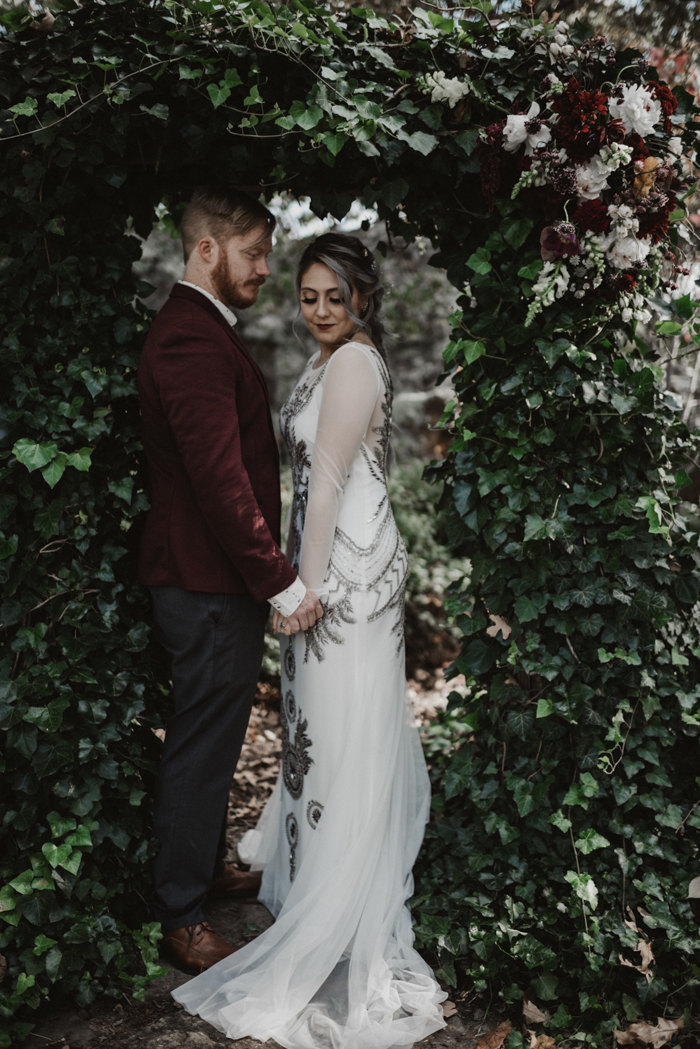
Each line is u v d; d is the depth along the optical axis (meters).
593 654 2.14
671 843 2.16
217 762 2.11
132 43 1.80
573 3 2.92
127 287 2.07
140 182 2.06
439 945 2.03
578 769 2.16
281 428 2.30
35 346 1.95
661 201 1.94
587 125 1.84
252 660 2.11
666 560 2.18
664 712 2.18
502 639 2.18
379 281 2.13
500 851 2.14
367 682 2.10
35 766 1.93
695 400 2.69
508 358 2.09
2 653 1.98
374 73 1.93
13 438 1.91
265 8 1.76
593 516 2.11
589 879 2.05
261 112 1.87
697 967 1.96
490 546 2.13
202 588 2.02
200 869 2.14
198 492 1.92
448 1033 1.90
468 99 1.93
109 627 2.05
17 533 1.96
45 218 1.88
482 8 1.96
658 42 3.01
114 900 2.09
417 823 2.29
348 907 2.02
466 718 2.31
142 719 2.13
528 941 2.00
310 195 2.05
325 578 2.09
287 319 6.95
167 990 2.02
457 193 2.07
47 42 1.79
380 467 2.18
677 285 2.32
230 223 2.01
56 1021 1.89
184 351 1.94
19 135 1.74
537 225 2.04
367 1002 1.90
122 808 2.10
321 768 2.11
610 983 1.97
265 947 2.00
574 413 2.10
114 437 2.07
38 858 1.94
